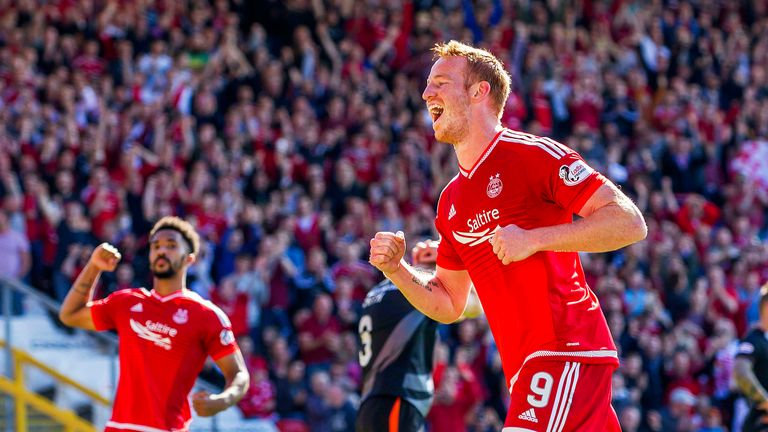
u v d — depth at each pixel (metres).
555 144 12.15
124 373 17.42
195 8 50.38
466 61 12.70
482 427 33.28
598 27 57.66
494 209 12.32
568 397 12.07
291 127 45.03
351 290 37.09
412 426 16.66
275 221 40.22
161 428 17.09
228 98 46.53
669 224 46.03
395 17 52.88
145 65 45.38
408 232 41.56
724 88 57.31
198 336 17.45
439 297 13.40
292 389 33.97
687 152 51.22
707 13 60.81
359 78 49.41
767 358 21.02
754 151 52.44
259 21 52.88
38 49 44.56
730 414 38.25
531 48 53.50
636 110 53.97
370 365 17.06
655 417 36.28
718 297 42.47
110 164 40.94
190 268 36.62
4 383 27.91
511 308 12.38
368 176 44.25
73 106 41.19
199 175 39.72
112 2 47.06
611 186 11.71
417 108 49.72
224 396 16.88
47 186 38.34
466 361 35.28
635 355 37.38
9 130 39.31
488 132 12.59
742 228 48.66
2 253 34.97
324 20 52.88
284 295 37.19
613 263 43.16
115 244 36.03
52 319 29.30
